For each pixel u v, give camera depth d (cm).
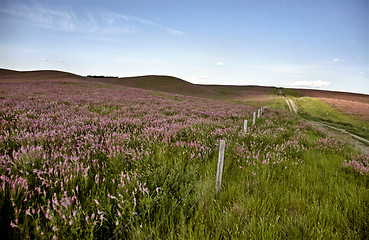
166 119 1062
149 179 334
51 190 268
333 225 282
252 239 233
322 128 1775
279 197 342
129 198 266
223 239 243
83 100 1650
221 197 318
